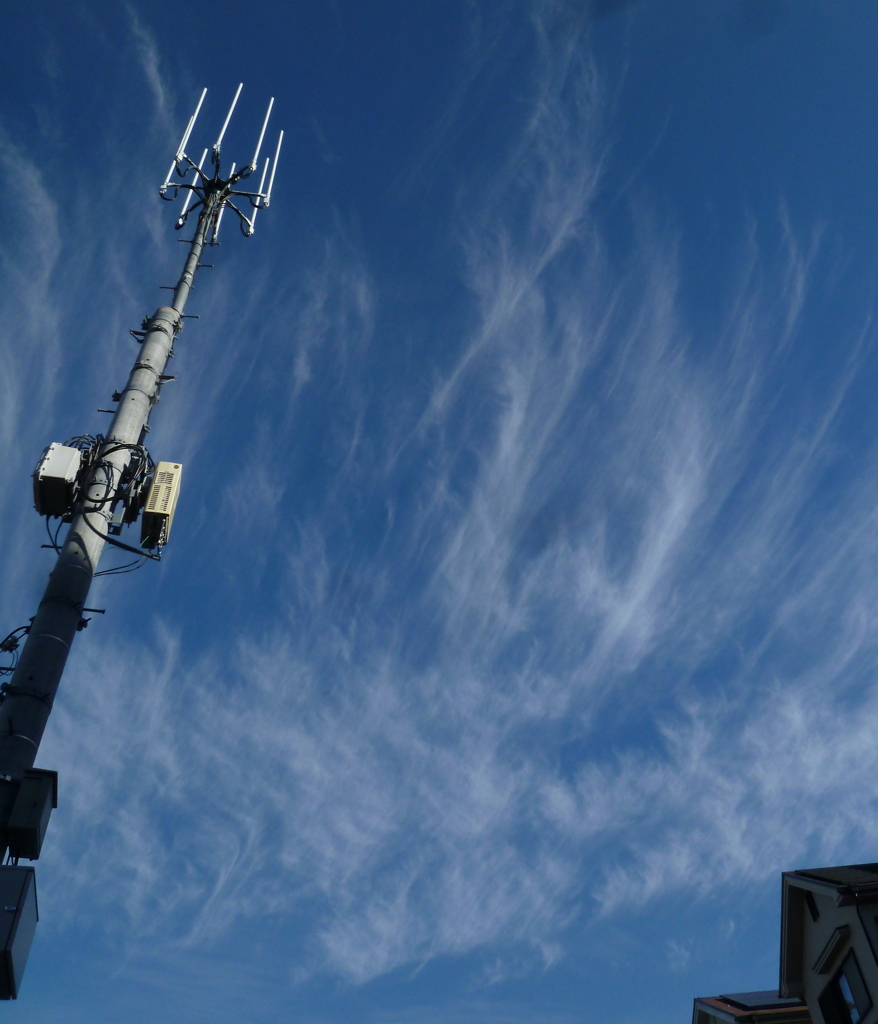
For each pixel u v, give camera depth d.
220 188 14.89
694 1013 25.05
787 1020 22.58
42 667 9.05
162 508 11.12
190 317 13.25
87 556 9.99
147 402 11.69
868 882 20.27
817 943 21.03
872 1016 19.14
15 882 7.81
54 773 8.50
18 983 7.64
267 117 16.22
